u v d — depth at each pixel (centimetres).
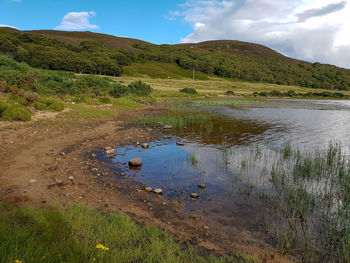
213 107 3466
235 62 18100
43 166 779
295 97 7350
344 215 541
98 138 1253
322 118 2366
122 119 1950
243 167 891
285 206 592
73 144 1096
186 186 711
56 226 384
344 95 8456
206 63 15962
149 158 975
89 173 769
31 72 2638
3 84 2172
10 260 248
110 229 414
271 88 10475
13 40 11069
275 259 397
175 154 1041
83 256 298
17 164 769
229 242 441
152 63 15412
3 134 1101
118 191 652
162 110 2852
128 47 18975
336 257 410
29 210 450
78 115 1823
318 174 841
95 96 3141
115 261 306
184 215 540
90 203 556
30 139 1084
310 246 436
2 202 495
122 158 960
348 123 2023
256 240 451
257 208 582
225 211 564
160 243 391
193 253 392
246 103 4388
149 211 549
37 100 1986
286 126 1844
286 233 471
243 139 1370
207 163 930
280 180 771
